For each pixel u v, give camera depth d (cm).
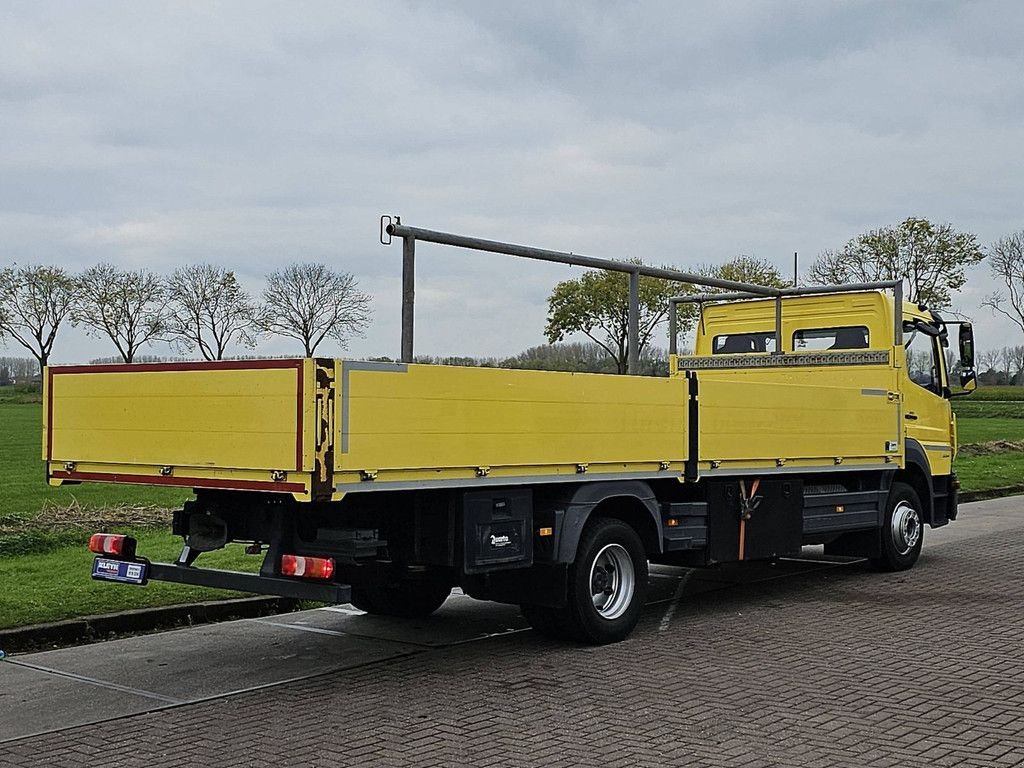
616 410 830
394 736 603
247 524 740
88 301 6022
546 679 732
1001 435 3647
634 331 1023
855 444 1102
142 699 686
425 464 690
